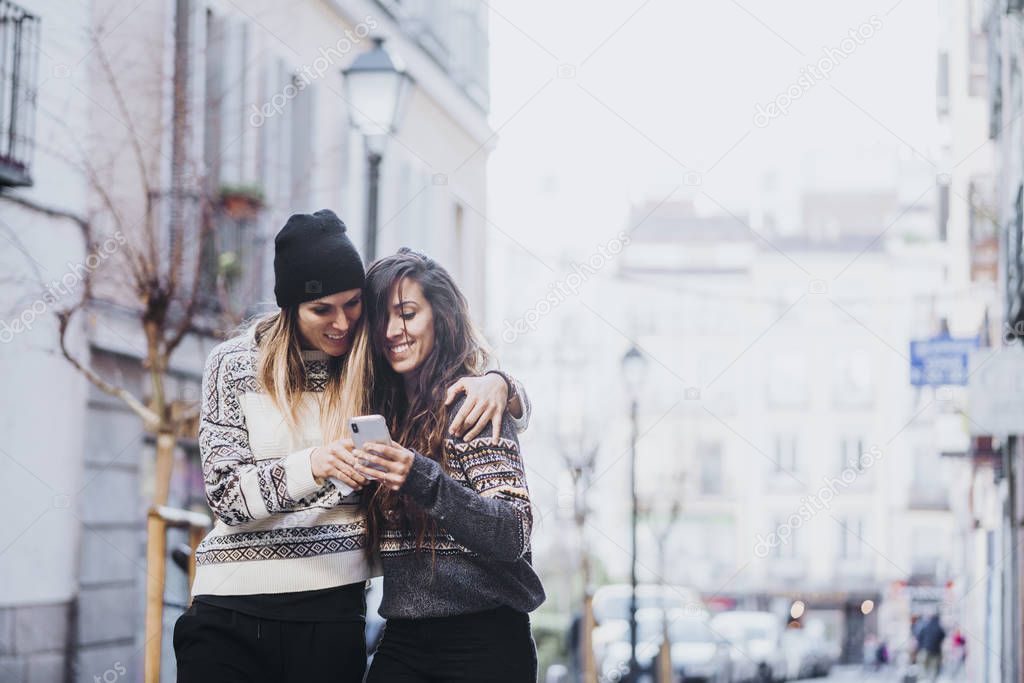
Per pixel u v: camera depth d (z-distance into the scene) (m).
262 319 3.63
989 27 13.51
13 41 11.41
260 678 3.45
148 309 12.01
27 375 11.65
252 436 3.48
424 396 3.55
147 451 13.44
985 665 13.82
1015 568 12.17
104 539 12.79
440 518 3.25
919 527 58.22
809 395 63.16
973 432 12.55
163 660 8.95
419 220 17.92
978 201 14.41
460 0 18.89
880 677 30.55
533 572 3.51
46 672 11.86
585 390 30.62
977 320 14.81
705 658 19.73
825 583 59.09
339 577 3.49
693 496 62.38
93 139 12.32
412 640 3.50
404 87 9.61
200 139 14.02
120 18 12.79
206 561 3.48
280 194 15.38
